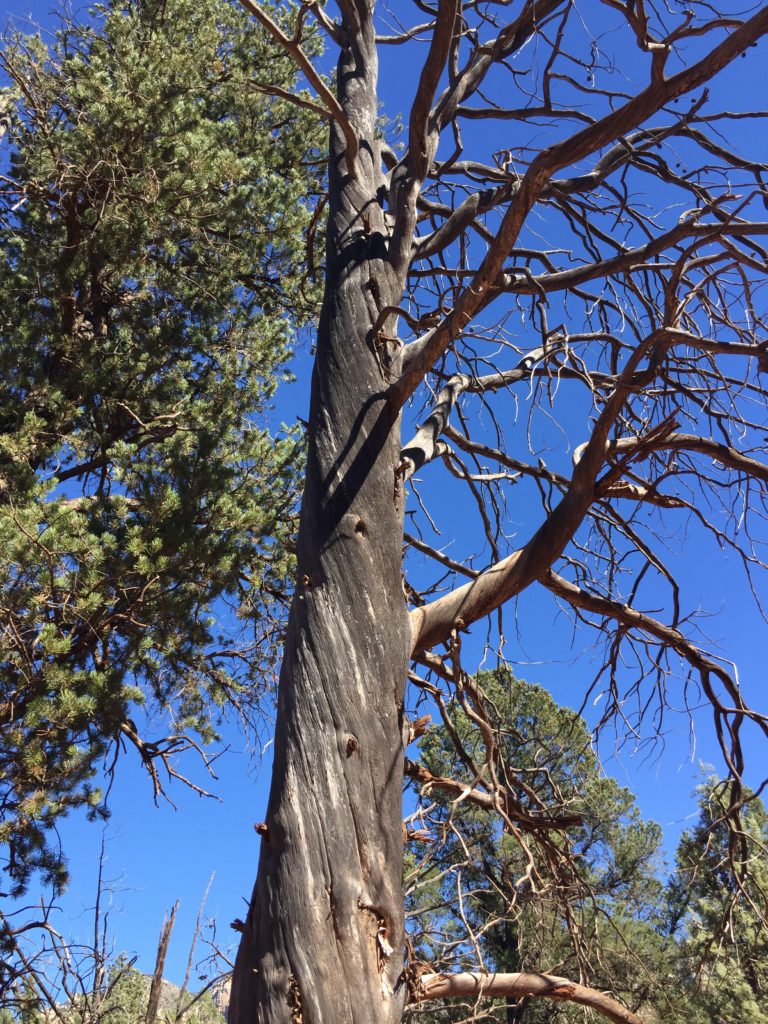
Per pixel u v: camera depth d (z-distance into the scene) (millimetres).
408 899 5430
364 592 3666
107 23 8438
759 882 5180
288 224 8992
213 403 8234
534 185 3693
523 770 5480
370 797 3252
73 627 6414
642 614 4875
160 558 6355
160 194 8125
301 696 3436
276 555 7523
